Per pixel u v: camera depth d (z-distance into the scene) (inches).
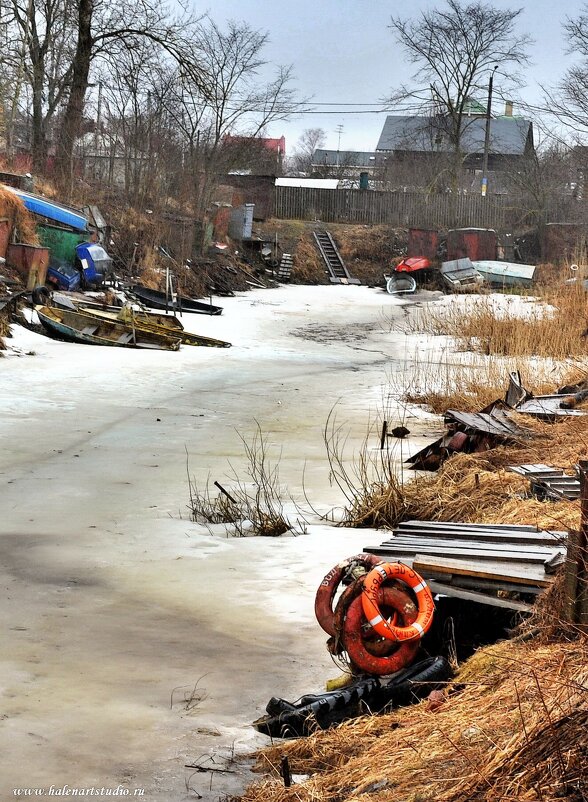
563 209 2071.9
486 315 1175.0
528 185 2127.2
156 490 443.2
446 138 2696.9
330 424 629.9
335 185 2645.2
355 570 232.7
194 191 1852.9
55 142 1711.4
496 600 236.8
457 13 2348.7
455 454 459.8
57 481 452.4
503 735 165.9
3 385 722.8
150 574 315.3
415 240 1990.7
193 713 212.4
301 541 361.7
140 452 527.5
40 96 1663.4
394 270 1828.2
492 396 677.9
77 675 229.8
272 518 388.2
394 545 269.3
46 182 1549.0
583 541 215.0
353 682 222.7
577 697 166.9
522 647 215.0
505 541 274.1
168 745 196.4
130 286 1342.3
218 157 1963.6
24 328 999.6
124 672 233.1
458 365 828.6
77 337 984.9
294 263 1998.0
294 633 264.4
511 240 2043.6
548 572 237.9
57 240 1222.3
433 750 171.9
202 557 337.1
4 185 1258.6
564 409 551.5
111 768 185.0
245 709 216.4
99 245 1304.1
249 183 2241.6
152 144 1732.3
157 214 1665.8
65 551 339.6
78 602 284.7
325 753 189.6
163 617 273.9
